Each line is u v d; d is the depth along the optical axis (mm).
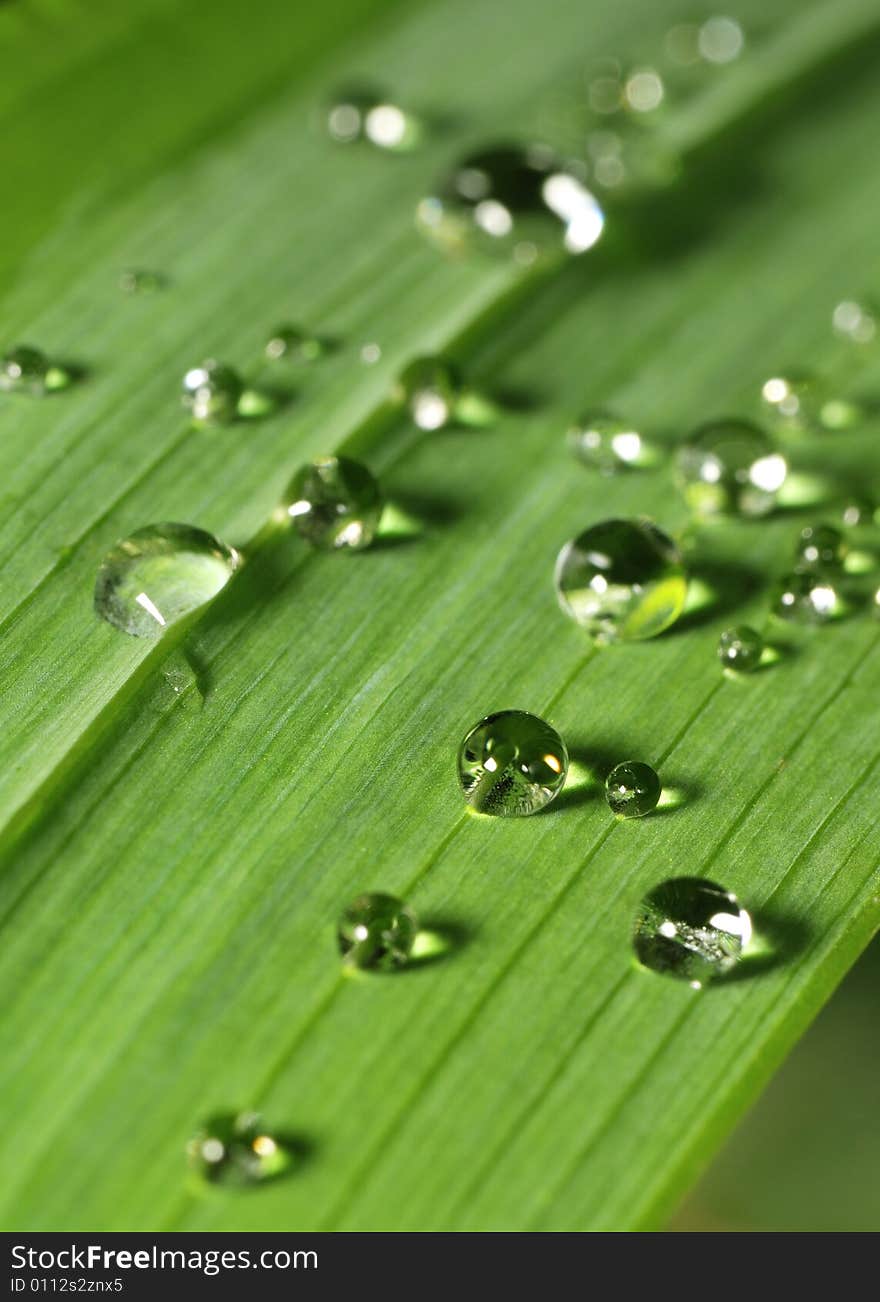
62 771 99
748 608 105
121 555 101
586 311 111
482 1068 98
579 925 99
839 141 117
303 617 103
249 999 98
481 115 118
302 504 103
